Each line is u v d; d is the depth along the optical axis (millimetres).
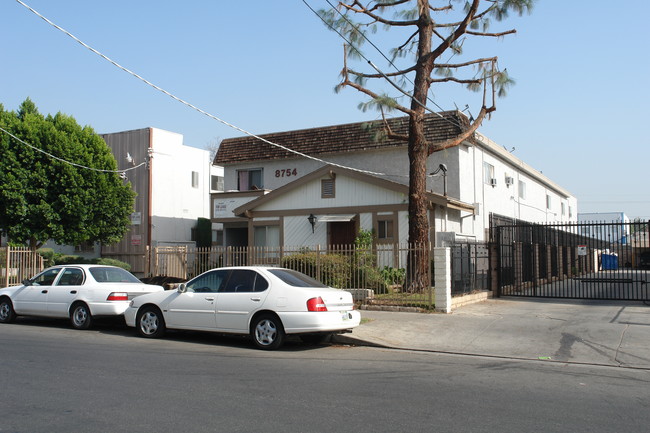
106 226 23922
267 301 10617
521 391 7508
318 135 27766
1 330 13023
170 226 28703
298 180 23812
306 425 5844
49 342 11242
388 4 17812
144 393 7113
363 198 22859
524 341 11430
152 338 11922
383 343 11273
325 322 10320
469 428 5801
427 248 16469
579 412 6477
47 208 22141
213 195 27141
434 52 17797
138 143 27891
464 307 16078
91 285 13430
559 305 16797
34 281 14438
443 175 23344
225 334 12344
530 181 34438
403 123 25203
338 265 16750
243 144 29781
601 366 9531
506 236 21203
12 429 5684
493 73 18203
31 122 22797
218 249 20094
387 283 17688
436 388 7602
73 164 22672
